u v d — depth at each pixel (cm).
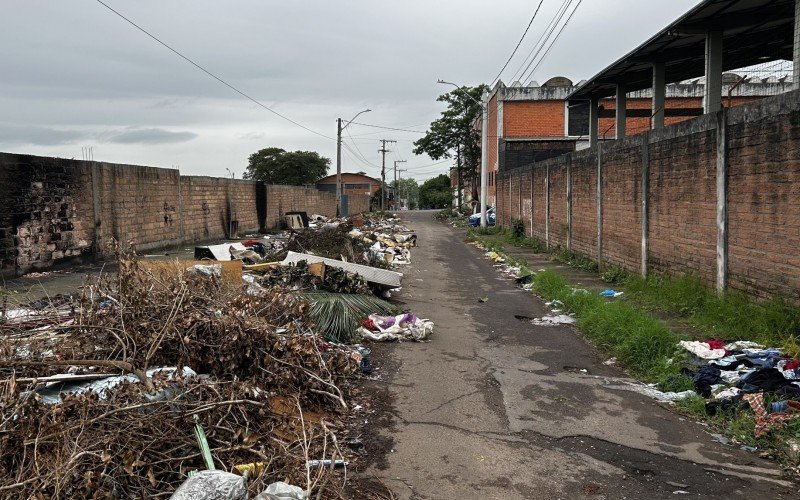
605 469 463
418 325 886
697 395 608
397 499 413
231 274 966
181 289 626
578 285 1359
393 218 5134
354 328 862
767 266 812
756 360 664
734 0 1045
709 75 1205
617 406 603
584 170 1741
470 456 484
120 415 407
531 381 685
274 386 546
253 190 2992
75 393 430
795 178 745
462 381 681
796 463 462
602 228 1573
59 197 1423
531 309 1134
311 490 381
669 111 2320
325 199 4691
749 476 452
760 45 1409
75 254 1494
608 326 849
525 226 2616
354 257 1501
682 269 1097
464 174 5625
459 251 2350
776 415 517
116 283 627
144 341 552
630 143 1357
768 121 805
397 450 493
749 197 859
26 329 631
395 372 711
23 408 385
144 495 362
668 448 502
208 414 431
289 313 704
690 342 745
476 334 922
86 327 558
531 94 3731
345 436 514
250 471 396
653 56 1525
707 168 990
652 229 1237
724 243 927
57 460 356
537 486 435
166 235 2055
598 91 2047
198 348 550
